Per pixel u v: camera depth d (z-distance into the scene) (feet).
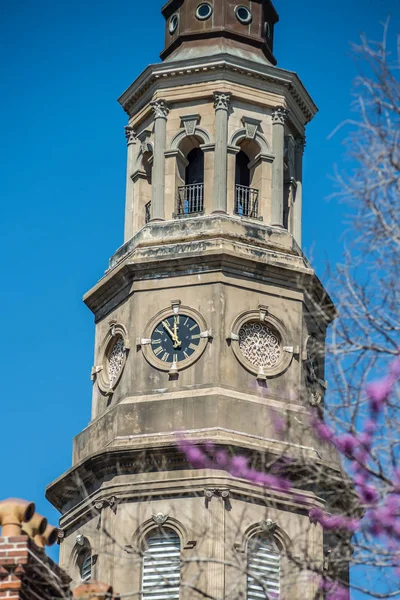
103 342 360.07
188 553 324.39
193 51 377.91
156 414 341.00
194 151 375.04
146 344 350.02
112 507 334.65
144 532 329.72
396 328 180.24
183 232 358.02
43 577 216.33
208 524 325.83
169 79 373.20
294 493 320.50
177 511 330.34
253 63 373.81
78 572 339.57
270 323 350.23
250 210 365.20
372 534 179.32
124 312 357.00
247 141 370.94
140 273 356.18
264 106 373.40
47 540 225.56
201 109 370.94
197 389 342.64
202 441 331.98
